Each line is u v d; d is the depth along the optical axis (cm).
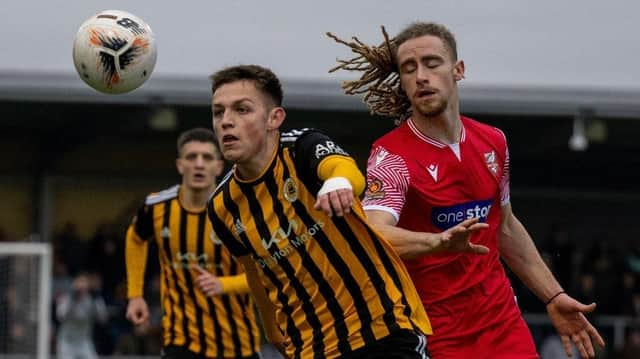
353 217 1361
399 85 1622
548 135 4431
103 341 3706
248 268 1483
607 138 4509
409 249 1357
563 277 4288
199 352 2323
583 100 3812
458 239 1320
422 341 1380
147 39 1662
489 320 1509
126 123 4294
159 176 4719
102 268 4150
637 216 4981
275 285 1410
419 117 1507
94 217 4659
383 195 1466
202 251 2317
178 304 2339
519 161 4941
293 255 1380
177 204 2342
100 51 1633
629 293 4162
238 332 2327
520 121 4316
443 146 1498
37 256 3303
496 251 1555
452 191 1493
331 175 1304
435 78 1470
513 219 1608
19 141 4509
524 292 3881
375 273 1374
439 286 1496
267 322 1552
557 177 4959
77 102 3731
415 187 1483
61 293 3838
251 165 1376
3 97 3672
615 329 3781
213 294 2208
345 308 1373
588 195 4984
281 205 1376
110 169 4681
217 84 1376
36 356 3275
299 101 3725
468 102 3803
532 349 1539
